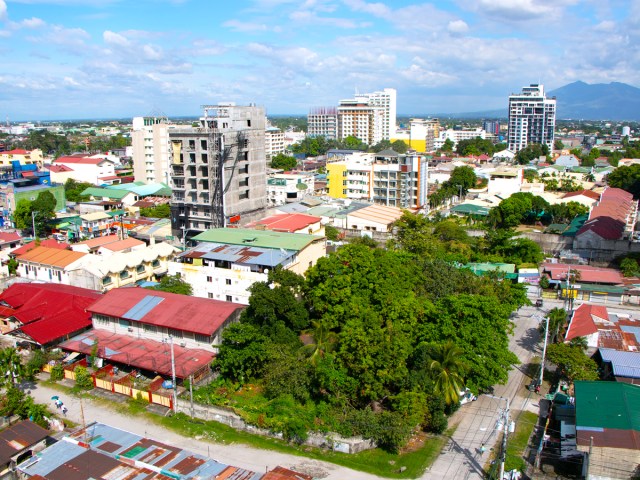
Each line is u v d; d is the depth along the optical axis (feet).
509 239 374.84
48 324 236.02
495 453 170.19
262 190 418.51
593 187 613.52
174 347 222.69
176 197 389.60
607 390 180.96
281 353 202.28
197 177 376.89
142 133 610.65
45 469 142.92
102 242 355.36
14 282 312.91
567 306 295.69
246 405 190.60
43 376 219.20
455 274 263.70
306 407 190.39
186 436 179.11
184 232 375.25
